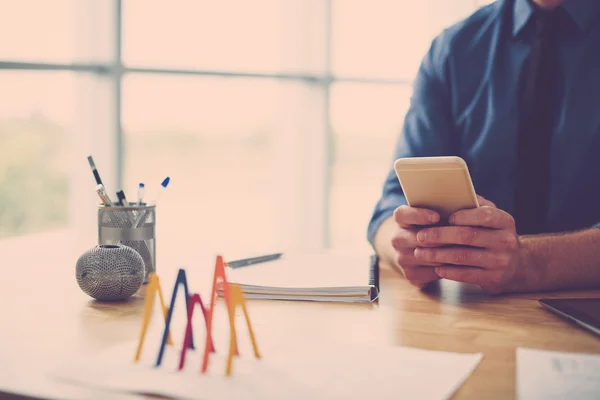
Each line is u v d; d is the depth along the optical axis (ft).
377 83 11.87
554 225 4.87
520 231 4.89
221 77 10.91
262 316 2.87
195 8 11.56
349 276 3.41
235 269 3.64
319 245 12.02
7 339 2.49
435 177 3.11
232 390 1.92
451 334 2.60
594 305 2.98
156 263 4.04
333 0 11.62
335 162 12.02
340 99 11.84
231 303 2.16
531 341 2.51
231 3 11.29
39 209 24.50
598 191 4.83
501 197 5.05
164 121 20.54
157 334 2.55
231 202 19.62
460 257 3.27
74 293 3.26
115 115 10.20
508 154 5.00
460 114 5.17
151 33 10.47
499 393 1.93
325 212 11.99
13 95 10.22
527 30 4.97
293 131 11.83
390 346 2.43
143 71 10.32
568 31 4.84
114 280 3.04
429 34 11.78
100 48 10.07
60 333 2.58
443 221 3.34
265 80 11.42
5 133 23.91
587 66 4.81
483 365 2.20
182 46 10.70
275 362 2.18
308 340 2.44
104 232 3.44
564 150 4.83
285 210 12.00
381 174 12.39
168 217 19.34
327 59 11.69
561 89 4.86
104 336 2.54
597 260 3.45
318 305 3.08
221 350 2.32
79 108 10.21
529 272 3.36
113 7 10.02
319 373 2.06
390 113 11.95
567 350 2.41
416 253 3.36
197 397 1.87
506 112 4.99
